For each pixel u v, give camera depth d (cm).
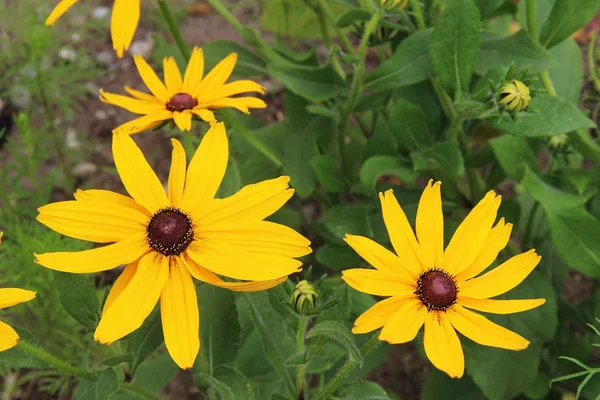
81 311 44
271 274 40
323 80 57
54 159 83
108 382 43
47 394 68
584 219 53
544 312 57
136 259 41
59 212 41
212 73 53
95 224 41
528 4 55
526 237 64
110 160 83
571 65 62
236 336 50
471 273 42
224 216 42
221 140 43
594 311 60
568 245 53
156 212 42
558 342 63
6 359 43
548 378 60
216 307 50
